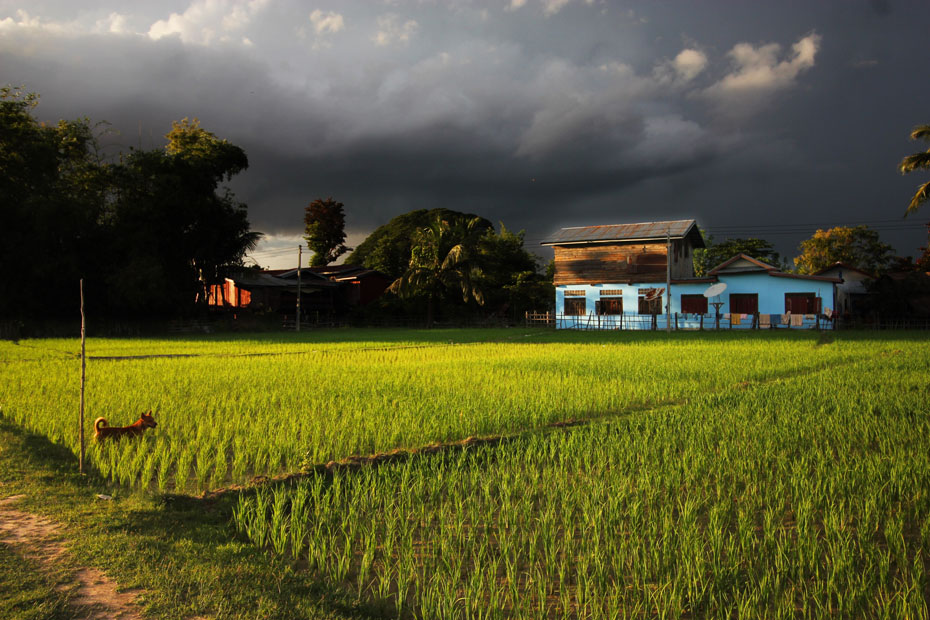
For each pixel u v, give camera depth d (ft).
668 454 21.88
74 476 19.43
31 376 42.68
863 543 13.87
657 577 12.84
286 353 68.03
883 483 18.33
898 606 11.42
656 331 116.16
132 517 15.83
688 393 36.27
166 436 24.35
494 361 55.67
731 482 18.99
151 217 120.06
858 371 45.06
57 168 116.06
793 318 110.93
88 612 10.96
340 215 249.14
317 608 11.50
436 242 157.79
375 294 185.06
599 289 136.87
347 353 67.56
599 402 32.94
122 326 117.91
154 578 12.42
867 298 126.93
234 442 22.62
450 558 13.83
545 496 18.07
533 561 13.58
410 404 31.63
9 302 106.22
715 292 115.24
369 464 20.38
